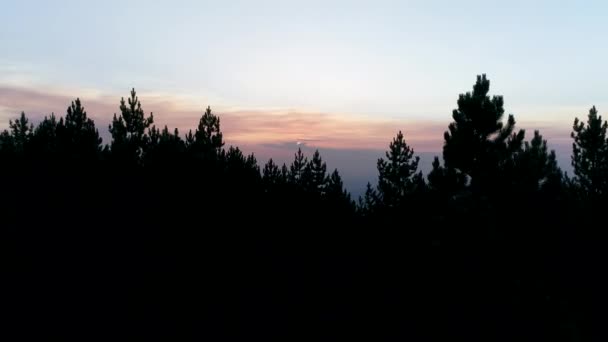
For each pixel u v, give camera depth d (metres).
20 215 26.80
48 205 28.66
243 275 26.08
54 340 17.14
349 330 22.94
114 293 21.19
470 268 29.56
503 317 24.81
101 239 25.98
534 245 29.73
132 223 28.50
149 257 25.19
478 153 31.53
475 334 23.48
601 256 29.31
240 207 35.16
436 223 34.56
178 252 26.62
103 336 18.06
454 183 32.22
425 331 23.52
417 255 33.75
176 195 33.75
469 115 31.73
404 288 28.19
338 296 26.28
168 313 20.81
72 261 23.12
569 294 27.92
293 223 35.97
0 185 30.44
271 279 26.56
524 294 26.44
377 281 29.17
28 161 35.09
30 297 19.52
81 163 36.09
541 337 23.78
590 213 33.16
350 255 33.09
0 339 16.56
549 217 30.28
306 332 22.02
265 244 30.91
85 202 29.97
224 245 28.78
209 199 34.41
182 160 39.88
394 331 23.25
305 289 26.27
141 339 18.48
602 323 25.89
